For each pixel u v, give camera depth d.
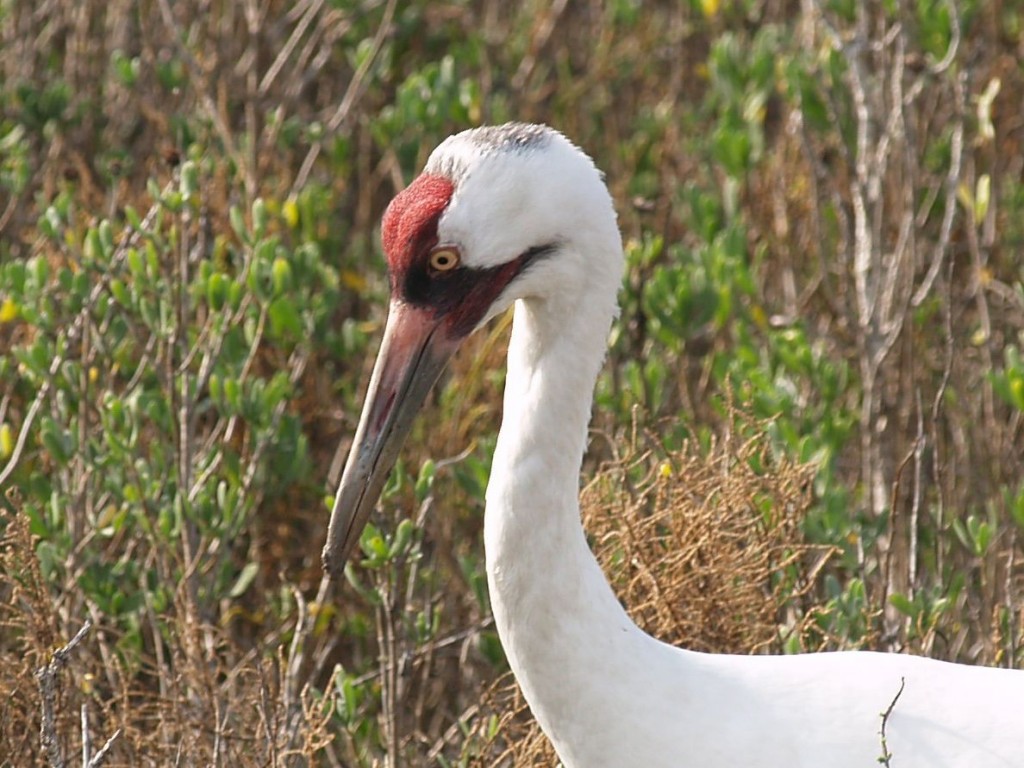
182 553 9.42
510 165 6.18
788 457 8.94
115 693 8.55
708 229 11.70
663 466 8.42
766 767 6.32
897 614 9.11
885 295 11.00
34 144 13.23
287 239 11.55
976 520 9.07
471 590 9.79
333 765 8.98
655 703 6.41
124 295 9.37
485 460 9.68
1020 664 8.68
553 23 14.63
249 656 8.73
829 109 11.95
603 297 6.37
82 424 9.40
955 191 10.84
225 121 12.04
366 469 6.50
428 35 14.98
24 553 8.40
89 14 13.94
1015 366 9.53
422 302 6.38
